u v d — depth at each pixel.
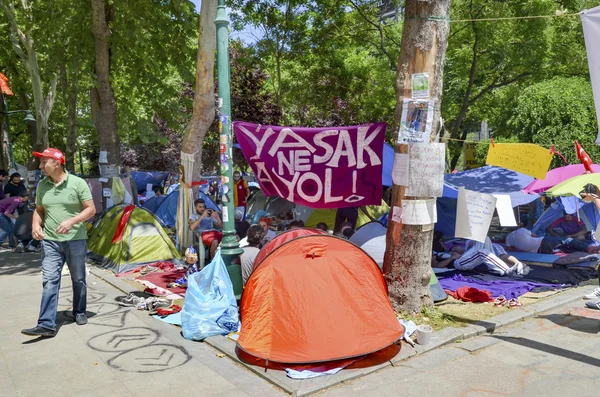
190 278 5.42
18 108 27.55
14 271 8.51
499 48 14.28
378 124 6.51
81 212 5.27
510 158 5.73
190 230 9.07
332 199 6.80
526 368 4.34
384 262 5.85
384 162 9.48
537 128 15.42
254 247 6.02
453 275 7.93
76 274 5.46
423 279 5.66
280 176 6.81
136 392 3.92
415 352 4.67
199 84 8.91
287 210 12.95
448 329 5.20
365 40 18.08
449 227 10.55
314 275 4.77
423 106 5.35
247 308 4.82
